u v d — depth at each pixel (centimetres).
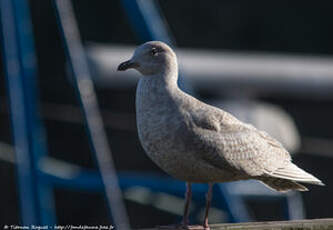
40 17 2569
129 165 2502
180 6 2742
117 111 2523
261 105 1385
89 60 1350
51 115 2509
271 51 2792
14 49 1320
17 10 1326
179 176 966
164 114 934
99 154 1275
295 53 2819
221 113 971
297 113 2594
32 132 1312
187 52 1430
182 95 952
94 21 2636
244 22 2797
